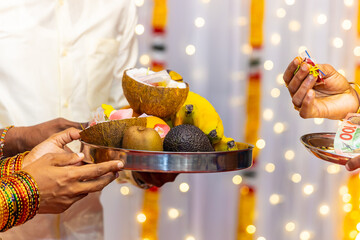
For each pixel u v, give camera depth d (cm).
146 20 223
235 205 243
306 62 109
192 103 104
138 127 91
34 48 144
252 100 234
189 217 239
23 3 142
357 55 235
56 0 149
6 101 141
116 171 94
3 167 99
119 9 164
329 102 117
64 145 109
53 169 89
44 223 135
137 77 102
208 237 242
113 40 162
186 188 236
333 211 247
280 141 239
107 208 223
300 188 244
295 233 246
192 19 224
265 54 230
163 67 227
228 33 227
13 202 85
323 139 117
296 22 229
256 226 244
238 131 235
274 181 242
